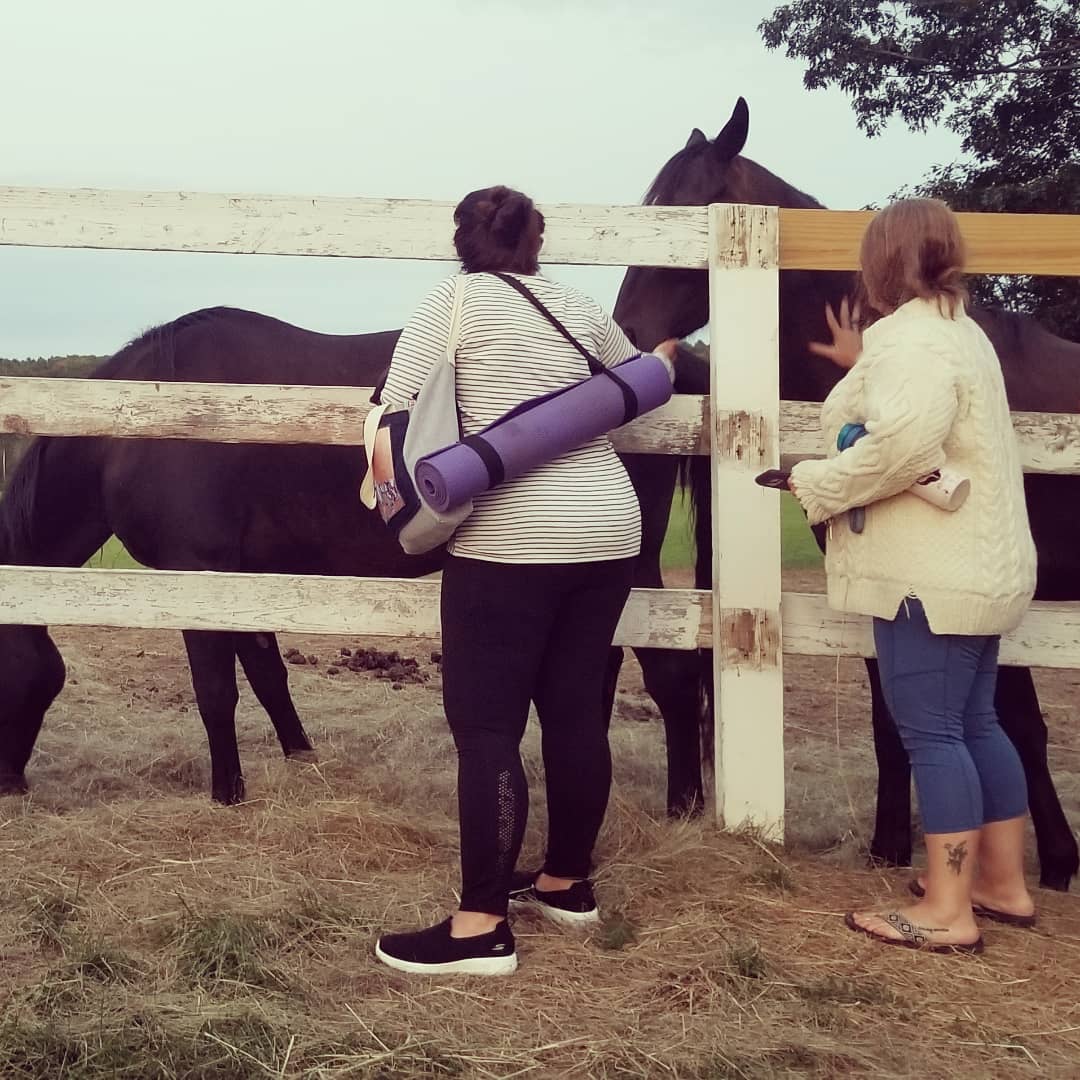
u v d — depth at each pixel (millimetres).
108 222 3250
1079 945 2633
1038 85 14391
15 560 4066
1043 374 3564
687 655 3889
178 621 3338
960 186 14141
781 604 3301
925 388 2365
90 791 4281
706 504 3715
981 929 2701
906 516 2500
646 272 3973
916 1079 2055
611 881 2914
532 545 2428
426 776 4301
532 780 4441
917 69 14781
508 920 2633
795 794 4488
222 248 3254
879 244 2541
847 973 2453
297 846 3098
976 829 2562
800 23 15172
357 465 4027
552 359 2514
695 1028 2189
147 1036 2061
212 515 3916
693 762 3939
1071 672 7090
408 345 2514
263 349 4090
